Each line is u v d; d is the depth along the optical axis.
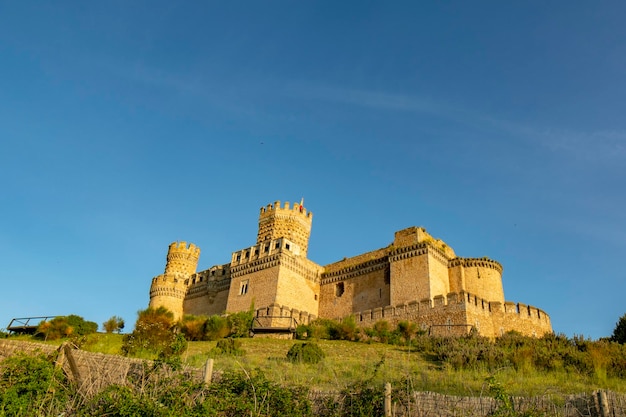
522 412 14.30
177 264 72.94
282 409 15.02
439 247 54.34
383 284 54.53
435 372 24.58
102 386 17.22
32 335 44.34
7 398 16.66
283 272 57.00
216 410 14.68
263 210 68.62
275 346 37.44
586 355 27.27
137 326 36.22
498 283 53.34
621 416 13.62
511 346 33.09
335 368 25.53
